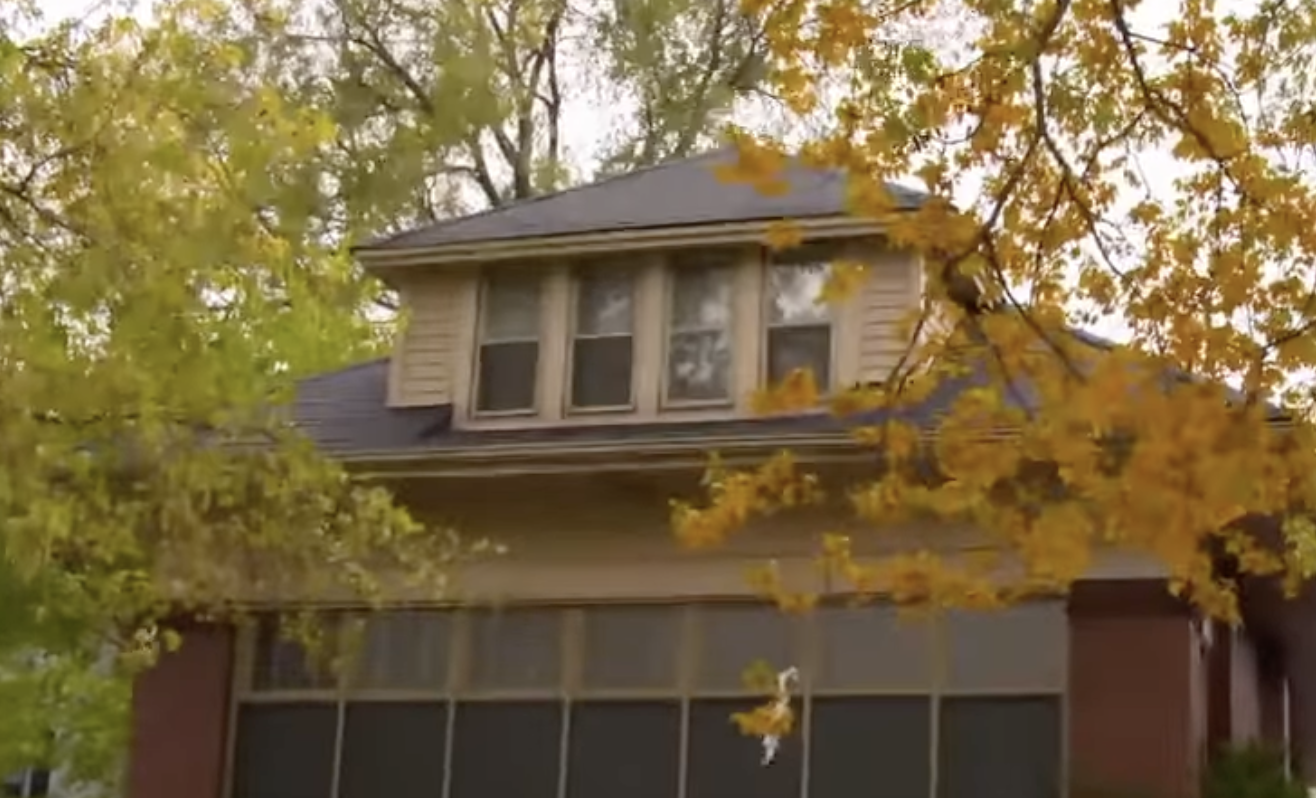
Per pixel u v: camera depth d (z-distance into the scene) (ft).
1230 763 49.73
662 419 55.36
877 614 50.52
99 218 41.01
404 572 53.42
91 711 65.26
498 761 52.95
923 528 49.90
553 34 99.09
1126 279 35.96
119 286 41.09
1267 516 41.81
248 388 44.42
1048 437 28.76
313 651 51.03
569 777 52.21
